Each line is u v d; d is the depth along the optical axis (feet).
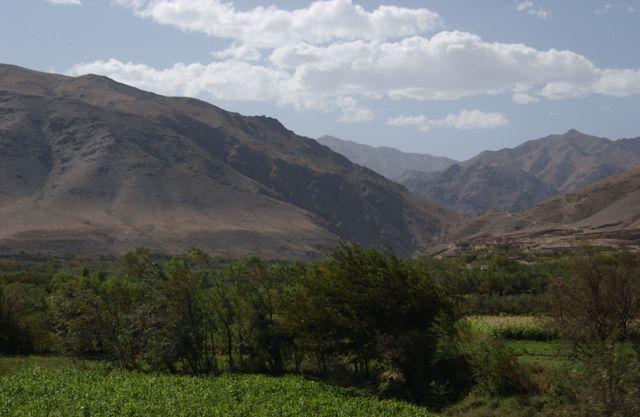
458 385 114.93
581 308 120.57
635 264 134.92
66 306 156.56
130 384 113.80
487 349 112.27
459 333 123.03
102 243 630.33
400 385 122.62
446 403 110.83
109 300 161.89
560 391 88.84
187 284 152.35
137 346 158.30
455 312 128.06
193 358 150.51
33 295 222.07
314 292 135.74
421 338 121.08
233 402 98.17
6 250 547.49
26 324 202.39
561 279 129.59
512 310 228.63
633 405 65.82
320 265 143.33
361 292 129.59
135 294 161.48
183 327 147.95
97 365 158.40
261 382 118.01
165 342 147.02
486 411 98.53
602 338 100.73
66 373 129.70
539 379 101.71
